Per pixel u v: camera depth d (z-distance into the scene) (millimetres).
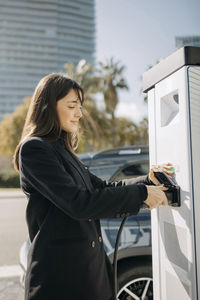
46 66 133625
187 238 1252
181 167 1290
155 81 1515
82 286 1161
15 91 129000
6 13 132500
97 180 1586
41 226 1186
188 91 1255
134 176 2627
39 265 1148
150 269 2246
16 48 131750
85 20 143625
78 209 1099
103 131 26875
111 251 2248
